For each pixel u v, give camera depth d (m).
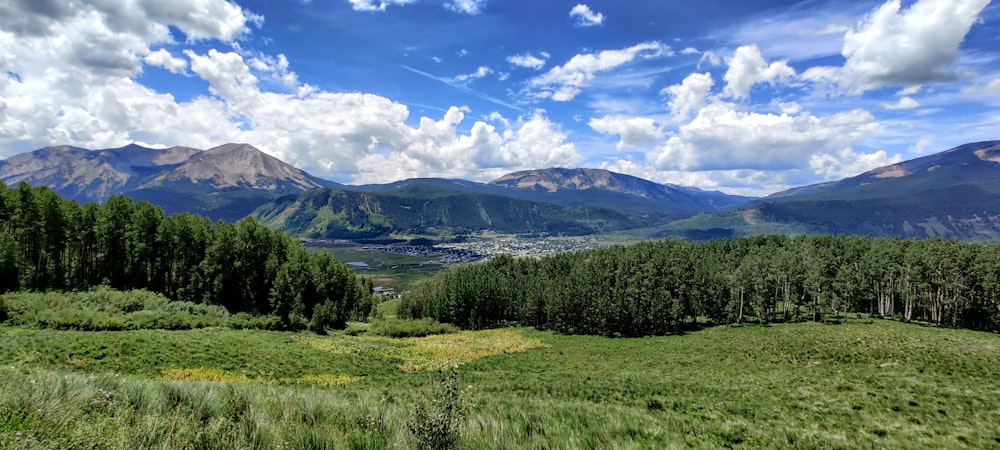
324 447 6.47
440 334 84.69
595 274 91.31
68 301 52.81
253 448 6.00
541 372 42.41
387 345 59.19
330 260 88.88
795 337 53.19
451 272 134.00
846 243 115.69
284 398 9.16
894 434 14.23
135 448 5.43
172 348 34.81
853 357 38.72
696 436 11.57
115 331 42.41
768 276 79.56
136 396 7.85
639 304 81.38
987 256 70.38
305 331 65.62
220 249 73.50
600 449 8.45
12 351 28.39
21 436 5.18
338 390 17.95
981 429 15.00
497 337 78.88
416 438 6.87
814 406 19.16
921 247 82.31
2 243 55.56
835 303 73.38
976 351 36.75
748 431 12.71
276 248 85.06
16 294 51.94
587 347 67.38
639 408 17.17
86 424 5.75
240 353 37.59
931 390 22.42
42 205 64.25
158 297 63.28
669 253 104.69
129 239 70.75
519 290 110.62
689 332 77.31
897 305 89.94
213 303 70.81
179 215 76.94
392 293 195.88
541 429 9.30
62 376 8.23
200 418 7.36
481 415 9.71
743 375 33.81
